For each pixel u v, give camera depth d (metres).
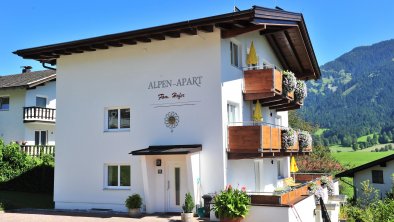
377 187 29.61
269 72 17.69
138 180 17.50
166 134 17.17
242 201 13.79
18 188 24.33
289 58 24.30
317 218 18.14
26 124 29.47
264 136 16.30
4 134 30.30
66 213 17.20
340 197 22.59
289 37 21.62
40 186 24.19
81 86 19.06
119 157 18.00
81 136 18.84
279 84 18.38
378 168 29.78
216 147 16.20
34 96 30.25
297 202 14.57
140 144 17.62
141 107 17.75
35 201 20.80
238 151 16.23
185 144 16.77
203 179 16.27
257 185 20.03
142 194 17.36
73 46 18.06
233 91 17.22
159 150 16.39
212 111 16.36
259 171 20.22
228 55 17.14
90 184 18.44
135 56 18.05
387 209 15.34
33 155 27.20
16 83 30.22
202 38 16.75
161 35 16.75
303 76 25.83
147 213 16.64
